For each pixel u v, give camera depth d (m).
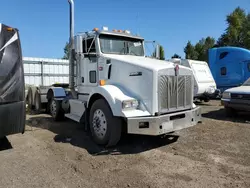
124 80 5.16
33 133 6.37
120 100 4.59
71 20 6.60
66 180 3.62
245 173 3.84
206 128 6.80
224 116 8.72
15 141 5.60
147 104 4.72
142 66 4.83
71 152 4.84
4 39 4.76
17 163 4.27
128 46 6.38
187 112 5.18
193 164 4.21
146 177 3.71
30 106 10.59
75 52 6.26
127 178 3.67
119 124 4.90
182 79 5.17
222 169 4.00
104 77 5.68
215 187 3.38
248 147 5.11
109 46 6.01
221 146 5.20
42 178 3.68
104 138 5.02
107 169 4.02
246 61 13.88
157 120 4.56
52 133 6.38
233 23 36.91
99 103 5.12
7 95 4.65
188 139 5.74
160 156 4.62
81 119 6.10
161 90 4.73
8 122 4.70
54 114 8.02
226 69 14.66
